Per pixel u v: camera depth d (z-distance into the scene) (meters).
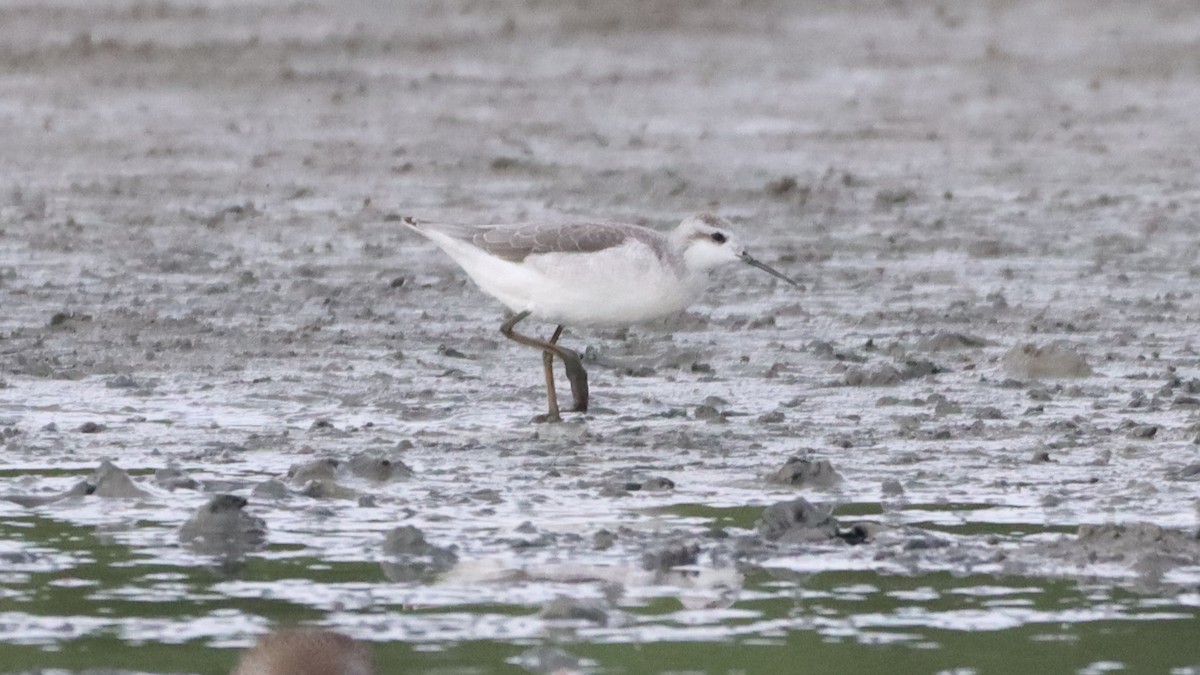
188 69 36.16
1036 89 36.00
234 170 26.69
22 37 39.16
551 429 13.44
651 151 28.88
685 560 10.32
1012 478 12.05
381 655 8.87
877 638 9.11
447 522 11.03
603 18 43.50
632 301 13.64
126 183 25.44
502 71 37.47
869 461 12.50
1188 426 13.34
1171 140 30.08
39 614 9.43
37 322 17.19
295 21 42.31
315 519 11.10
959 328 17.33
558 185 25.64
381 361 15.78
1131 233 22.39
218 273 19.70
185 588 9.85
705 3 45.59
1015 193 25.36
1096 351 16.33
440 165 27.22
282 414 13.90
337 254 20.89
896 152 29.06
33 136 29.14
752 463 12.46
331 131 30.41
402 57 38.69
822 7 46.00
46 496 11.52
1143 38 42.19
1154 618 9.40
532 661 8.76
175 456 12.58
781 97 35.03
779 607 9.57
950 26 44.06
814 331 17.23
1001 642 9.05
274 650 8.90
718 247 13.84
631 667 8.70
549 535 10.74
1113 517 11.14
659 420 13.76
